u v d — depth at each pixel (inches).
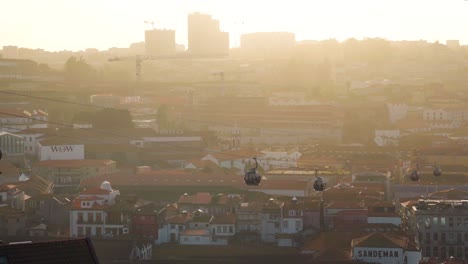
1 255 4042.8
